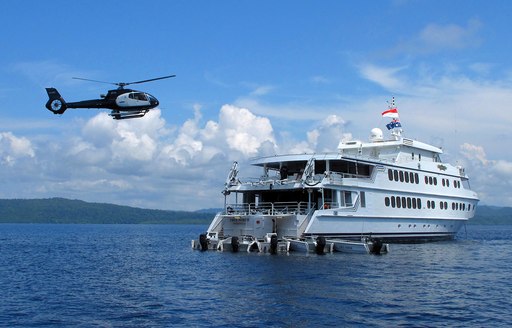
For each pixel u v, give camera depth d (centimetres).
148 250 6769
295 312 2441
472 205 6856
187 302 2711
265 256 4584
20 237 11931
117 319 2362
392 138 5962
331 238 4812
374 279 3353
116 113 4525
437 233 6203
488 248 6169
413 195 5672
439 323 2244
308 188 4769
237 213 5306
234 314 2417
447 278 3453
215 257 4678
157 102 4619
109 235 13375
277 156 5184
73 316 2439
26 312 2536
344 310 2478
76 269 4412
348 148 5891
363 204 5053
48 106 4725
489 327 2183
